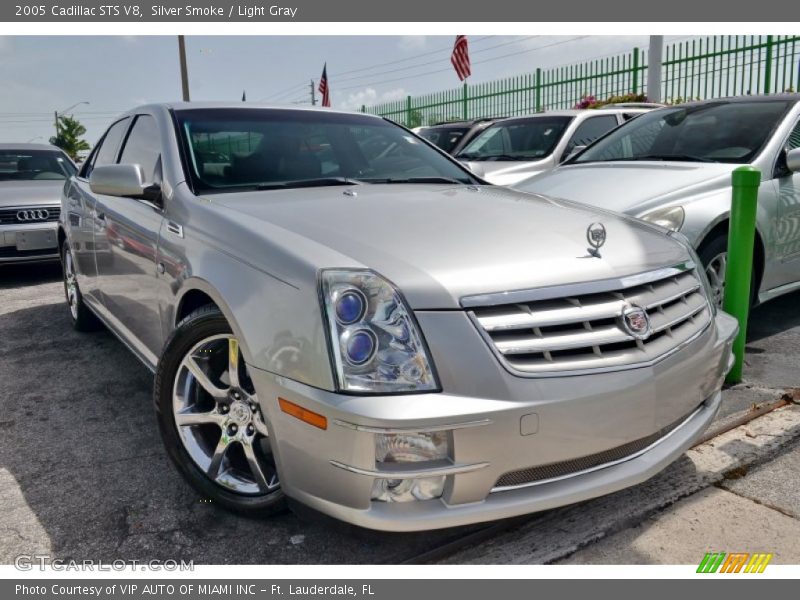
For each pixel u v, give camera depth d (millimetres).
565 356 2086
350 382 1951
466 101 17109
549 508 2084
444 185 3350
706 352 2459
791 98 4777
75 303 5004
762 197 4184
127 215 3410
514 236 2393
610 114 7938
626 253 2418
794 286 4523
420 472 1948
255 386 2182
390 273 2066
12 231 6941
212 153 3180
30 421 3479
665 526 2455
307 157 3365
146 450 3121
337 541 2404
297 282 2100
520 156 7668
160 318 2998
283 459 2145
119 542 2408
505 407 1954
